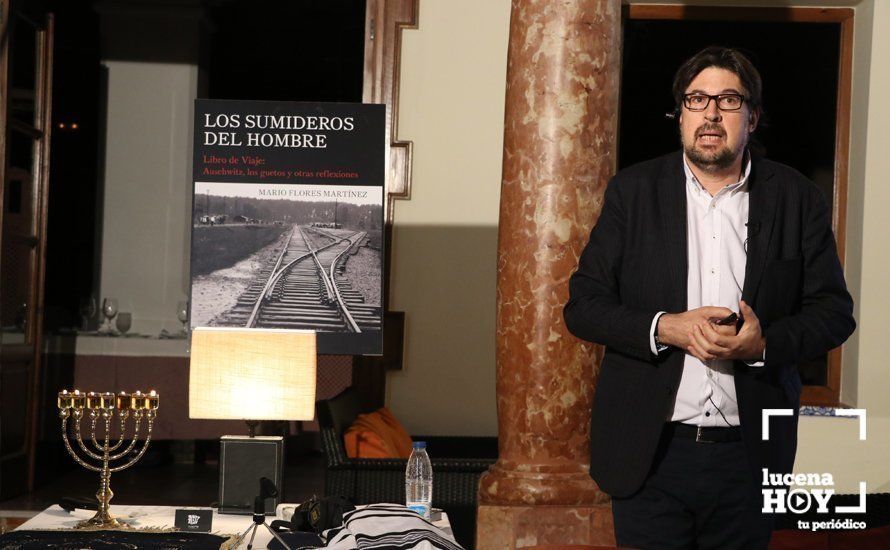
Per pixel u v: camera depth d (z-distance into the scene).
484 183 6.59
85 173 9.00
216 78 9.61
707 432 2.41
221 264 4.40
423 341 6.58
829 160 6.52
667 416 2.42
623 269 2.53
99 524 3.00
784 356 2.31
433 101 6.58
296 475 7.17
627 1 6.53
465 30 6.59
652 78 6.66
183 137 8.30
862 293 6.23
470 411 6.58
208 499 6.52
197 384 3.18
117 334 7.66
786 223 2.48
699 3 6.53
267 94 9.66
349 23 9.60
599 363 3.55
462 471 4.25
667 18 6.61
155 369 7.27
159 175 8.29
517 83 3.61
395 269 6.58
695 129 2.41
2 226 5.99
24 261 6.45
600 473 2.50
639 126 6.67
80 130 8.98
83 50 8.91
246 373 3.19
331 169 4.44
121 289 8.23
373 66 6.55
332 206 4.43
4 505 6.13
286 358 3.21
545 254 3.51
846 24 6.48
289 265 4.41
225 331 3.21
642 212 2.52
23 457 6.45
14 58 6.16
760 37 6.58
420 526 2.62
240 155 4.43
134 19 8.25
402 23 6.55
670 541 2.45
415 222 6.58
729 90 2.39
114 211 8.26
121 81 8.27
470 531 4.24
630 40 6.66
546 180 3.53
